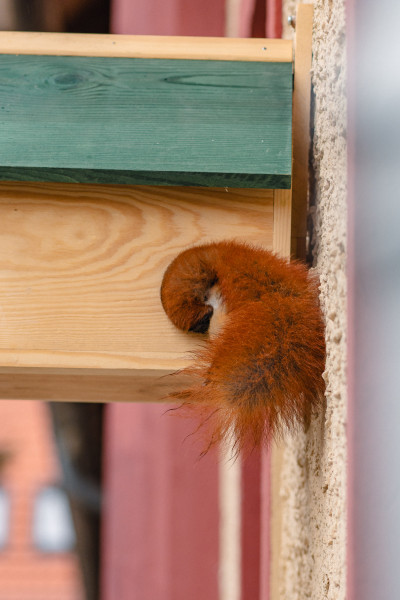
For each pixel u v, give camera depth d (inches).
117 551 121.8
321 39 78.7
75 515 125.0
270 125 77.8
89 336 78.2
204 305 77.8
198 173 77.4
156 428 114.0
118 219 78.9
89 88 78.2
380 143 71.3
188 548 103.6
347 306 72.9
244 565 97.4
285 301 76.4
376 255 71.1
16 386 81.4
